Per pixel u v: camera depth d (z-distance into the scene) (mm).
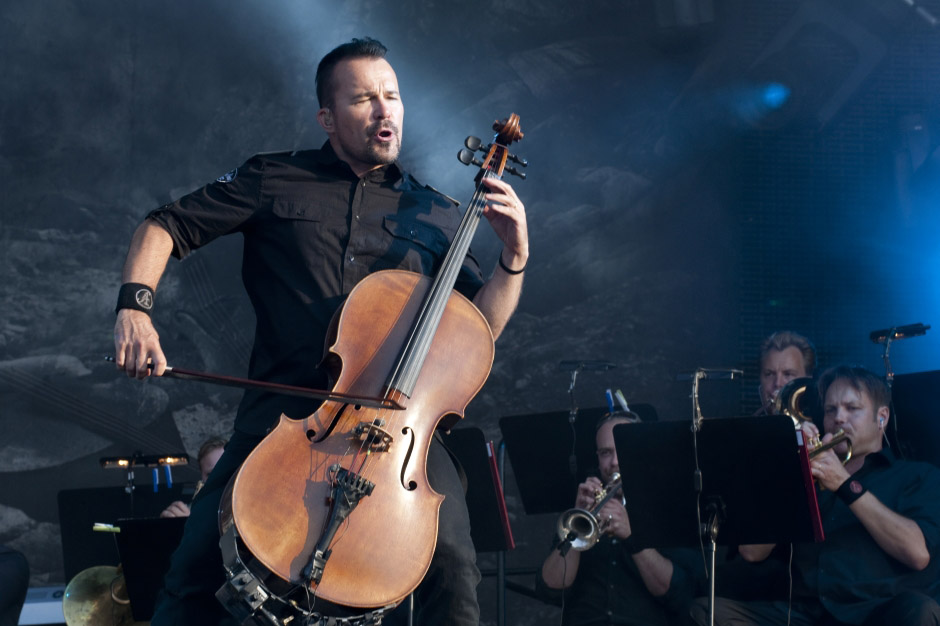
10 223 9188
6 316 8820
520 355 8461
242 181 2072
